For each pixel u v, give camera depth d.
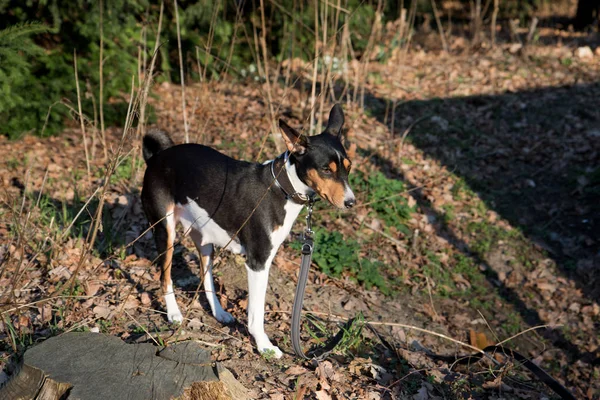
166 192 4.12
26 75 7.20
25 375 3.25
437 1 17.69
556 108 9.85
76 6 8.21
